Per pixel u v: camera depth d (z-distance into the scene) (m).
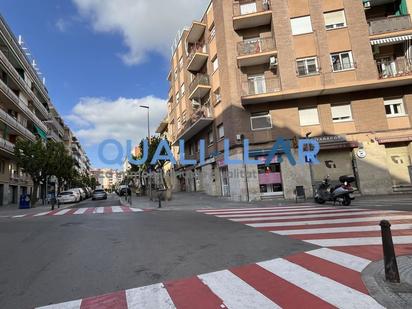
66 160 31.44
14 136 34.00
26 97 37.50
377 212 10.58
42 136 43.03
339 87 18.83
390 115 19.38
